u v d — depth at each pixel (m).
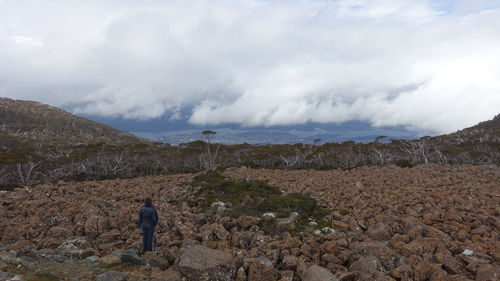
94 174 56.75
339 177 27.25
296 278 7.71
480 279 7.07
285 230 11.64
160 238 10.71
